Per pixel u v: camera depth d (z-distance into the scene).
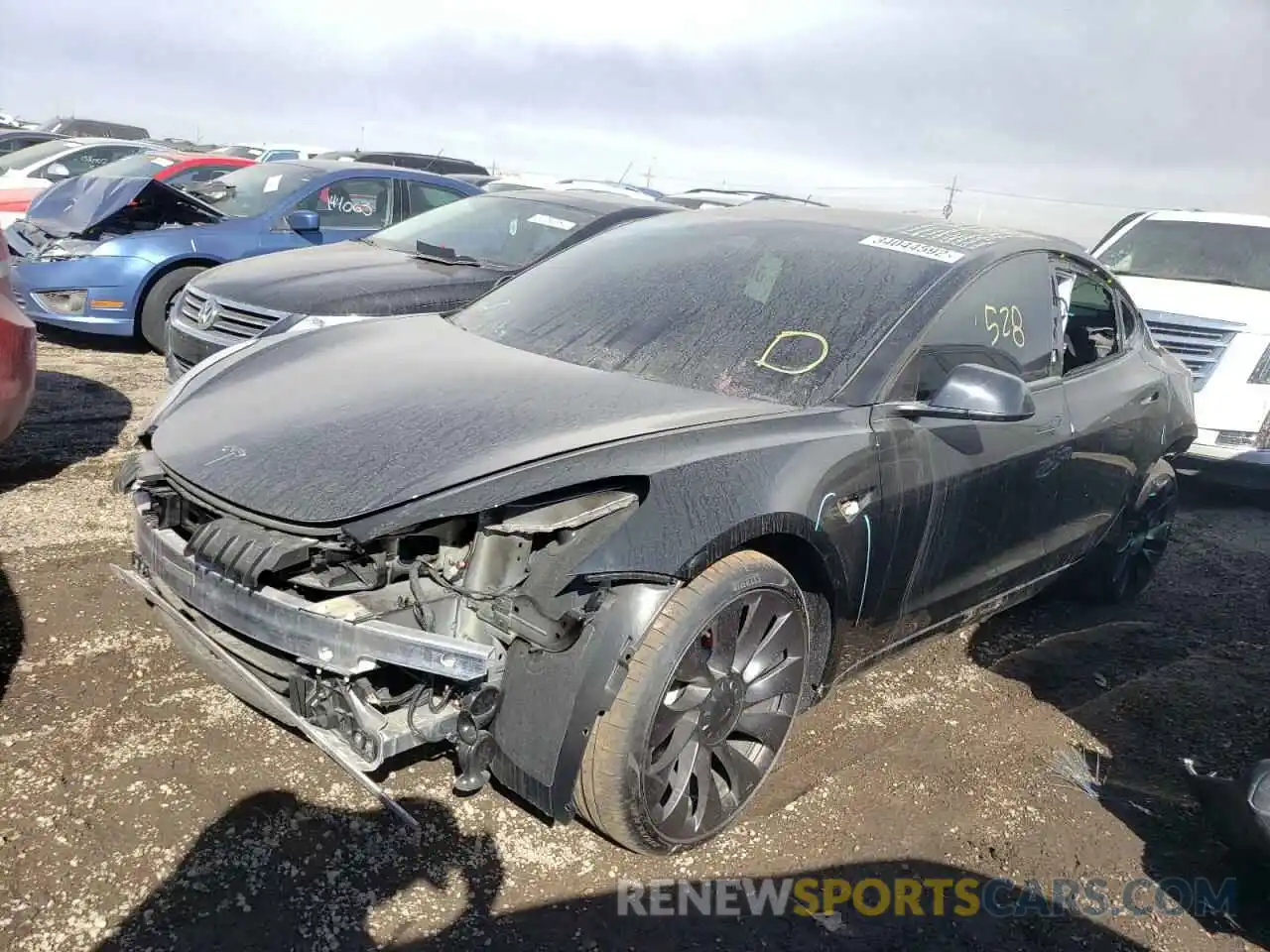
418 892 2.37
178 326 5.88
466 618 2.34
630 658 2.27
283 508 2.29
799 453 2.62
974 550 3.30
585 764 2.32
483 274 6.25
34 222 8.13
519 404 2.68
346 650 2.18
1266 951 2.51
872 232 3.60
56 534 4.15
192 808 2.55
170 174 9.88
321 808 2.61
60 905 2.20
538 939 2.28
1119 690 3.85
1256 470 6.40
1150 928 2.55
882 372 2.95
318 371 3.04
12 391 3.95
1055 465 3.58
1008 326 3.44
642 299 3.39
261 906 2.27
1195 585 5.13
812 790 2.96
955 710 3.56
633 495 2.33
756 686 2.63
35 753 2.70
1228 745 3.49
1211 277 7.55
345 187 8.41
